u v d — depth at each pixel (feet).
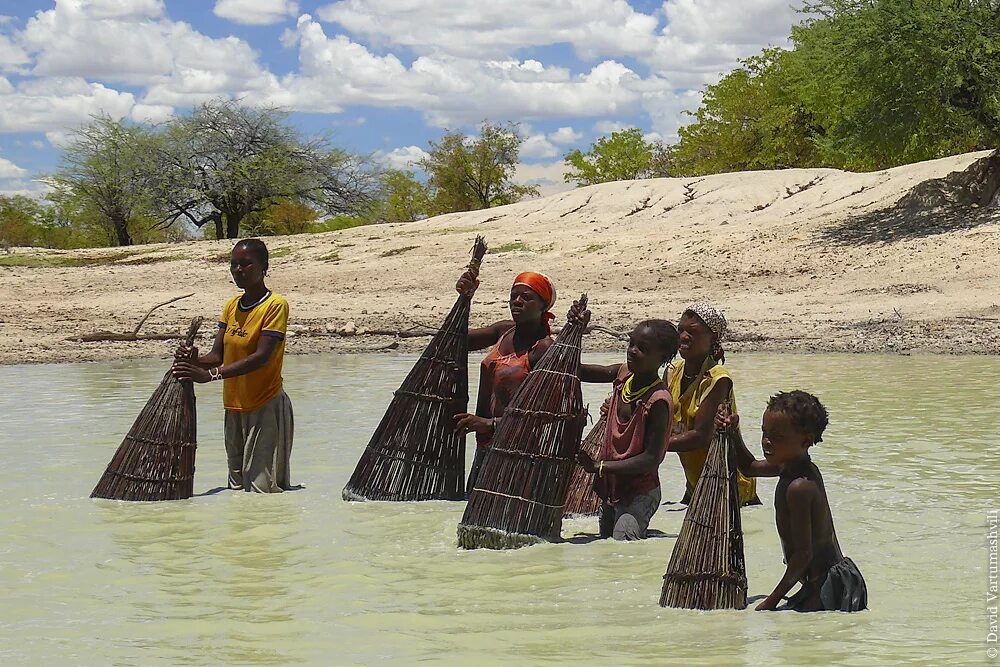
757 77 176.65
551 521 21.40
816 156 161.38
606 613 17.01
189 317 68.08
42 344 56.54
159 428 25.18
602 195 111.65
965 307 60.44
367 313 68.08
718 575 17.17
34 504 24.53
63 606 17.43
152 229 179.73
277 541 21.57
